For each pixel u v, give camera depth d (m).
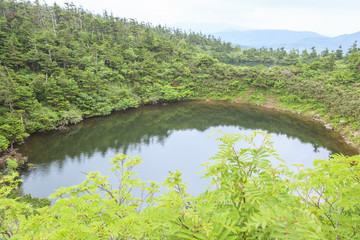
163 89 68.62
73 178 26.75
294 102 61.00
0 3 68.06
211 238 1.66
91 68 60.28
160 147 37.53
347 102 47.12
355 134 39.59
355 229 2.37
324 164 3.03
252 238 1.96
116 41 86.00
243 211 2.29
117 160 5.64
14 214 4.20
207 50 129.38
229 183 2.49
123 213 3.51
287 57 121.94
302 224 1.58
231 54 125.56
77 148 35.50
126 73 67.69
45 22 77.50
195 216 1.87
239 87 72.56
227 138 3.05
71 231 2.55
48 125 39.94
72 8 95.69
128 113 56.50
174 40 118.12
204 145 38.66
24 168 28.39
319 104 54.75
